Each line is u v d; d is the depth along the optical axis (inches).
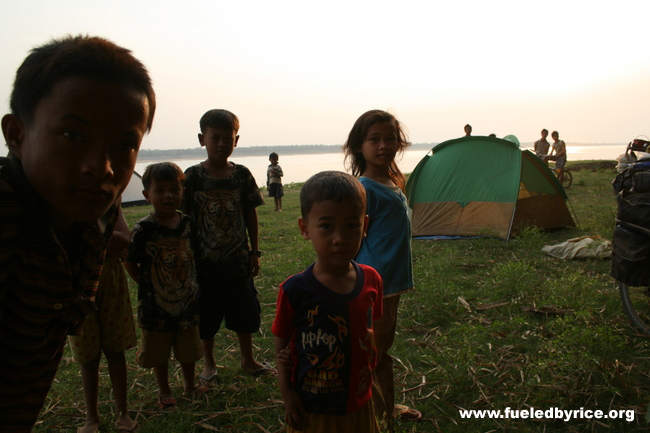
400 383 136.1
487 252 287.6
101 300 109.9
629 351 148.7
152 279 118.8
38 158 35.8
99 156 35.8
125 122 36.6
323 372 73.0
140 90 38.0
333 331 72.8
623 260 155.5
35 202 39.1
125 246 105.0
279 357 75.9
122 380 116.0
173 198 119.6
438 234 343.0
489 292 208.7
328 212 70.2
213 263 132.5
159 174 118.5
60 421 120.8
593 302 186.5
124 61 36.9
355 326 73.7
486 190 335.0
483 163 342.3
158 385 127.1
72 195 36.2
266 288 226.7
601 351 139.0
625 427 113.6
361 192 72.6
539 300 193.0
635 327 165.2
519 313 184.4
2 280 39.3
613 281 219.0
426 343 161.6
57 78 34.6
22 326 43.0
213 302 135.4
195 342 126.4
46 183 36.3
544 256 272.4
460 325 174.6
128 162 38.3
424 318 183.3
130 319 114.7
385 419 105.3
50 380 52.2
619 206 156.3
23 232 39.8
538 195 336.5
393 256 103.3
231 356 157.6
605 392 126.4
